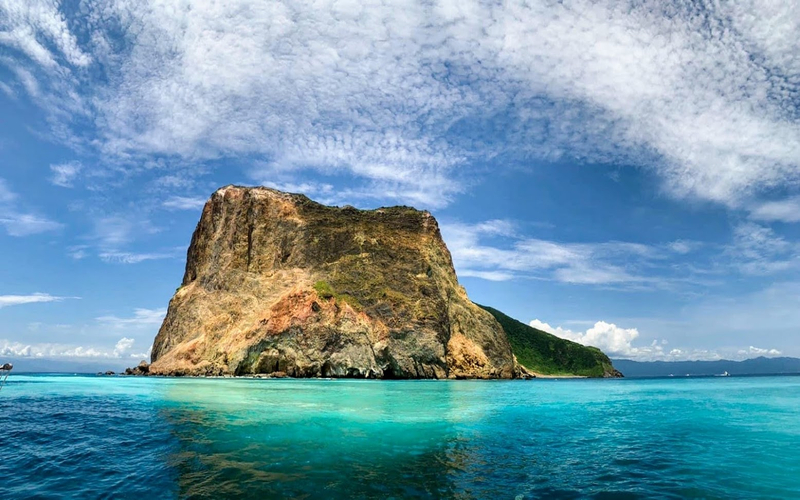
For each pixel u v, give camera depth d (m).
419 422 22.50
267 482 12.47
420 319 71.00
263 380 54.78
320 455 15.32
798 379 83.62
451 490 11.95
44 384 42.22
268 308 72.56
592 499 11.20
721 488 12.02
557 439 18.64
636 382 74.19
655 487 12.09
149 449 15.84
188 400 29.25
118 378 58.88
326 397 33.06
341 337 65.12
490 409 28.25
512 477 13.12
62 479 12.70
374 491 11.82
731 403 31.50
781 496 11.37
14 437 17.14
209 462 14.32
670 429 20.77
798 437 18.75
